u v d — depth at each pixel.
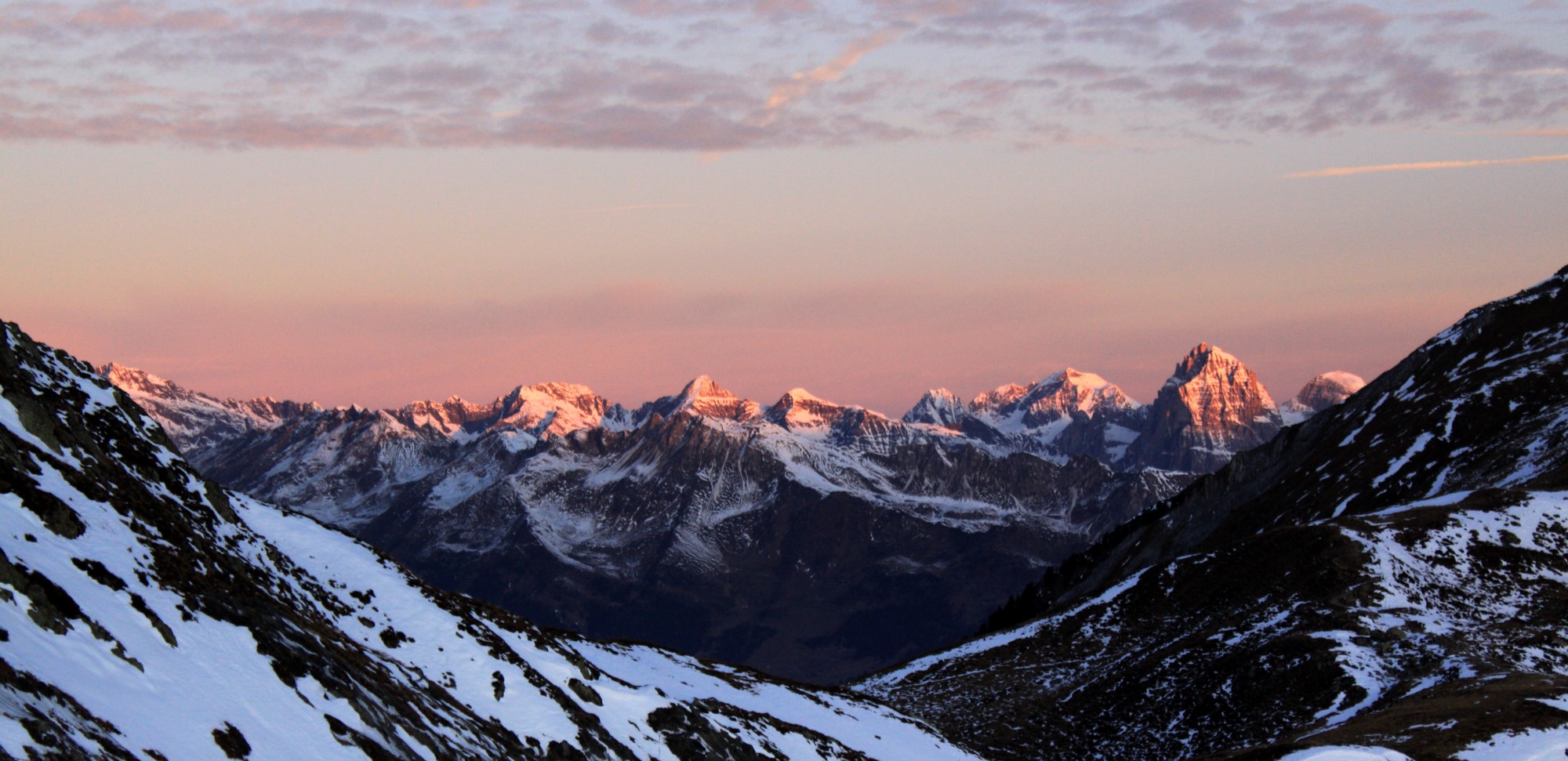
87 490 56.09
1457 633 121.62
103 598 46.84
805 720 107.50
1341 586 133.62
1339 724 105.06
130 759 37.25
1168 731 121.69
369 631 69.56
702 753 78.44
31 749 33.06
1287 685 118.31
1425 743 88.38
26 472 52.97
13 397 59.00
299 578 71.00
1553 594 128.38
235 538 68.94
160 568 53.41
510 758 62.09
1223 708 119.56
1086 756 123.25
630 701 81.06
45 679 38.28
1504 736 87.56
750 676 123.25
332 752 47.47
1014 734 130.12
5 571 42.31
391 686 59.56
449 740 57.69
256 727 45.41
